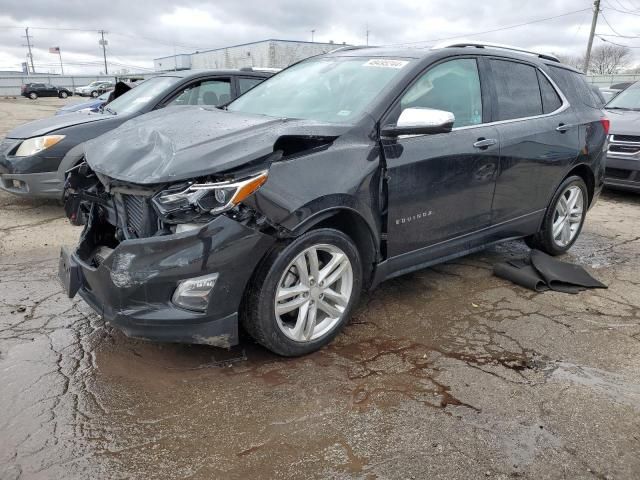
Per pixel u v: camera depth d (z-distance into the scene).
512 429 2.55
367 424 2.57
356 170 3.12
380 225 3.36
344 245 3.17
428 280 4.47
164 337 2.74
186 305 2.74
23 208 6.56
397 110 3.41
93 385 2.84
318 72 4.07
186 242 2.62
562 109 4.81
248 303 2.91
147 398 2.74
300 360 3.14
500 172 4.10
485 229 4.19
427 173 3.53
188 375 2.96
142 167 2.78
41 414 2.59
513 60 4.44
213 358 3.13
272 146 2.76
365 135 3.25
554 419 2.64
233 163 2.66
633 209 7.41
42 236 5.48
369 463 2.31
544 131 4.49
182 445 2.40
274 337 2.99
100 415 2.60
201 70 6.96
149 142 3.06
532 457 2.37
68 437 2.44
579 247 5.55
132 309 2.71
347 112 3.42
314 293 3.12
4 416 2.57
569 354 3.29
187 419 2.58
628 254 5.35
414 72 3.57
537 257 4.75
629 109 8.71
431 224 3.69
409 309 3.88
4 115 23.52
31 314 3.65
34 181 5.95
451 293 4.20
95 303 2.94
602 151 5.19
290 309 3.03
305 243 2.97
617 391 2.90
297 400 2.75
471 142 3.82
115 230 3.28
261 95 4.19
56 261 4.75
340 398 2.77
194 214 2.65
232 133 2.96
